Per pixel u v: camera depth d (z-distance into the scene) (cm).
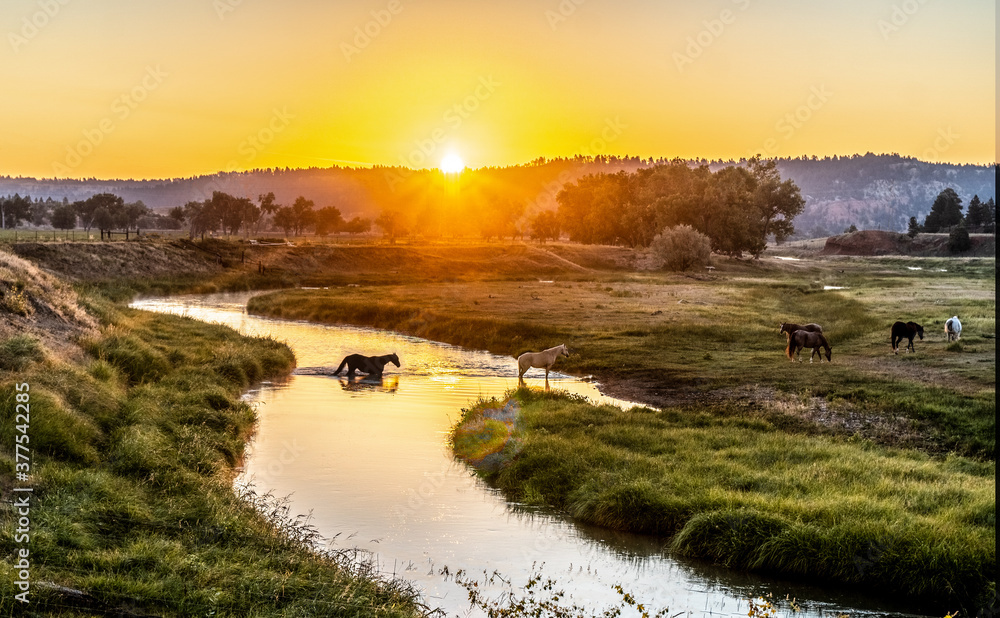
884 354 3403
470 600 1175
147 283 6912
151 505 1330
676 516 1534
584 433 2131
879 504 1498
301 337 4522
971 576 1248
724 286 7988
